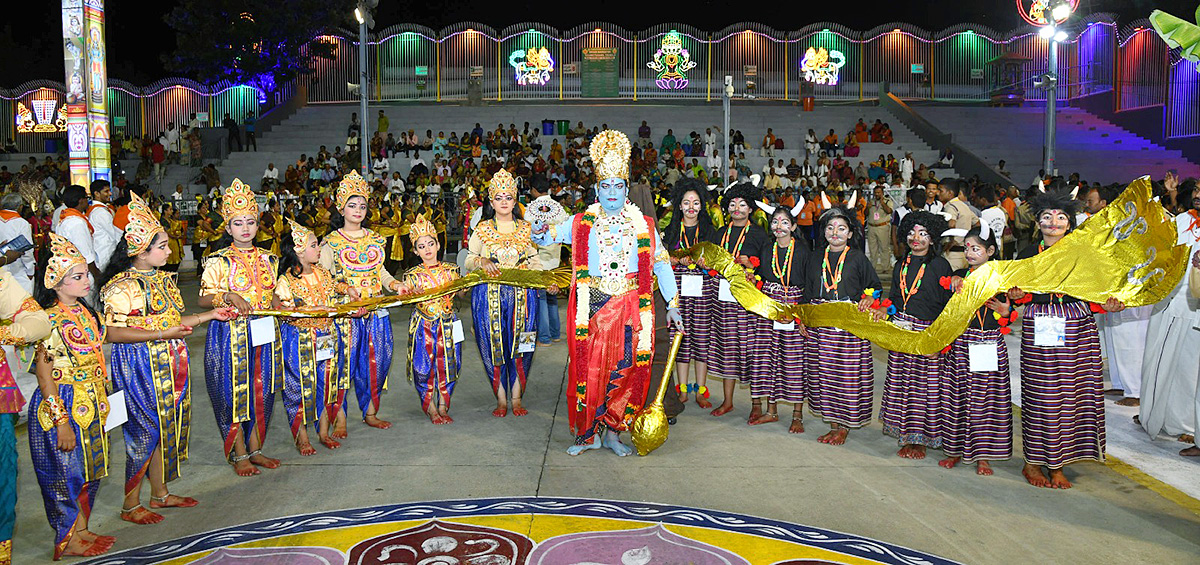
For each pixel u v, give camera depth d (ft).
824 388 20.43
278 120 99.91
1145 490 17.26
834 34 115.85
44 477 13.97
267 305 17.83
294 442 20.59
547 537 14.89
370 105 106.73
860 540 14.79
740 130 98.48
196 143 88.74
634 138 97.35
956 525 15.48
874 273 20.15
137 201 15.08
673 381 21.86
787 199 50.98
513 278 21.84
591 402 19.24
